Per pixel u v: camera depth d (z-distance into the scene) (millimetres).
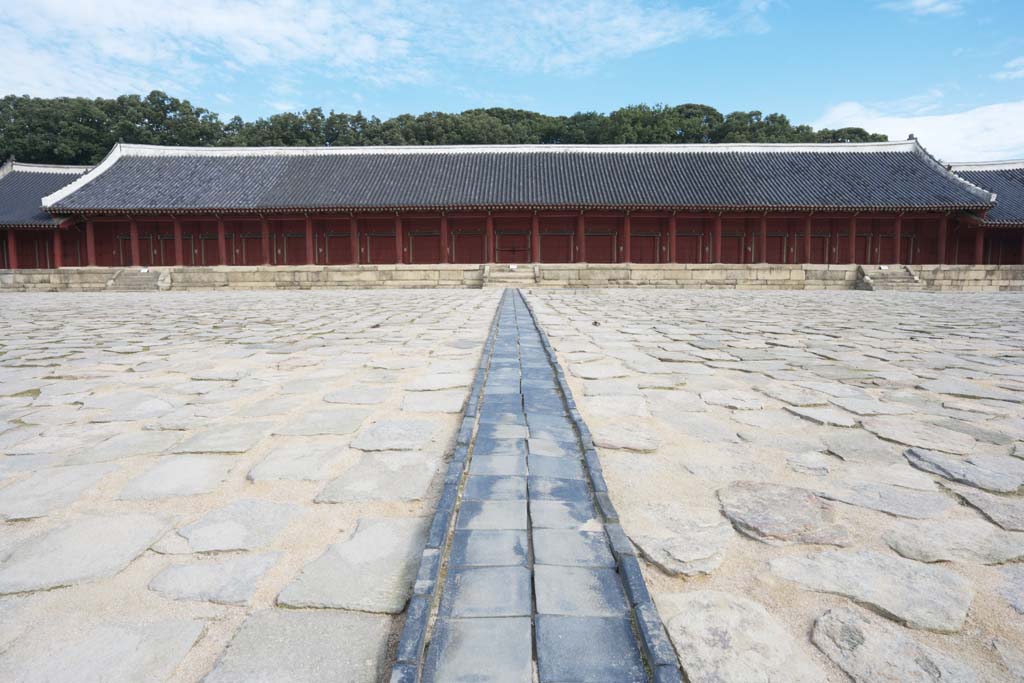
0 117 73000
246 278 39344
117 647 1994
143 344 9461
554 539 2551
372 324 12539
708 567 2457
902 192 40781
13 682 1815
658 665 1768
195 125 78375
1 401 5480
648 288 36969
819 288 38594
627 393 5574
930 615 2131
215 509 3074
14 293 34469
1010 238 44688
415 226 44562
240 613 2188
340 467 3670
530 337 9375
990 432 4352
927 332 10875
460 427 4234
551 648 1873
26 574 2449
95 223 43844
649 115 88062
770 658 1899
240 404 5320
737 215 42188
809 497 3166
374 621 2129
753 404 5207
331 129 80562
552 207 39344
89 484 3428
